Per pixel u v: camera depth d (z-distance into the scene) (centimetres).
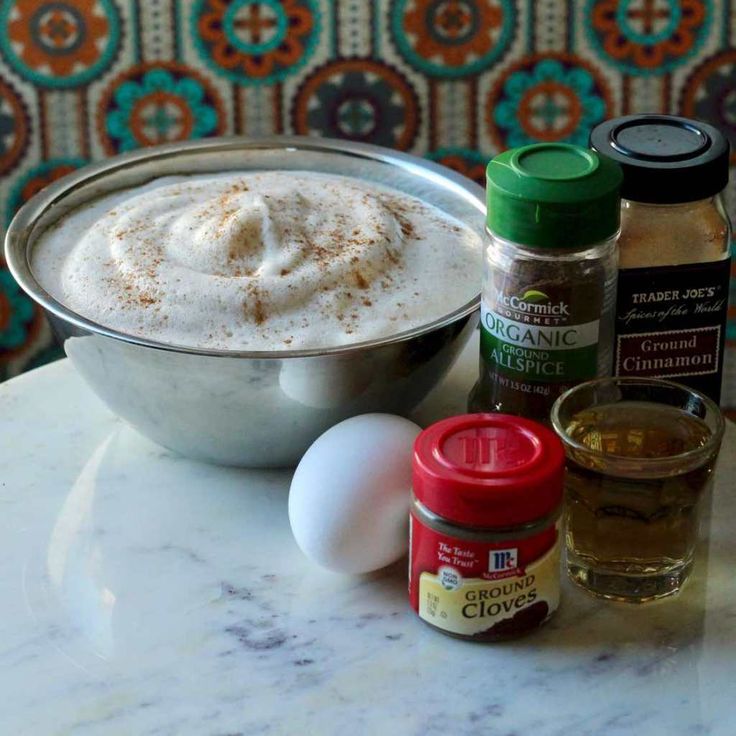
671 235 80
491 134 146
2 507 84
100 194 97
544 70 143
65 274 86
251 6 141
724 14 140
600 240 72
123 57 144
